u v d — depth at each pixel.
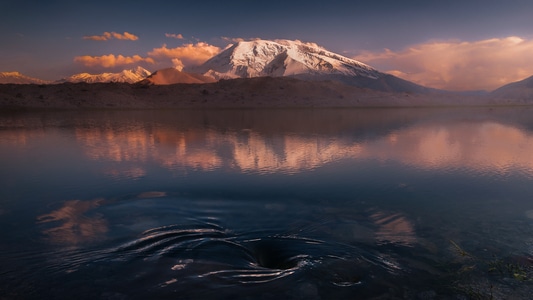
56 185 9.41
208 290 4.42
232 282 4.62
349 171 11.05
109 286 4.51
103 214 7.21
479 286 4.52
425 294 4.35
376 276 4.78
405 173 10.79
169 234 6.20
